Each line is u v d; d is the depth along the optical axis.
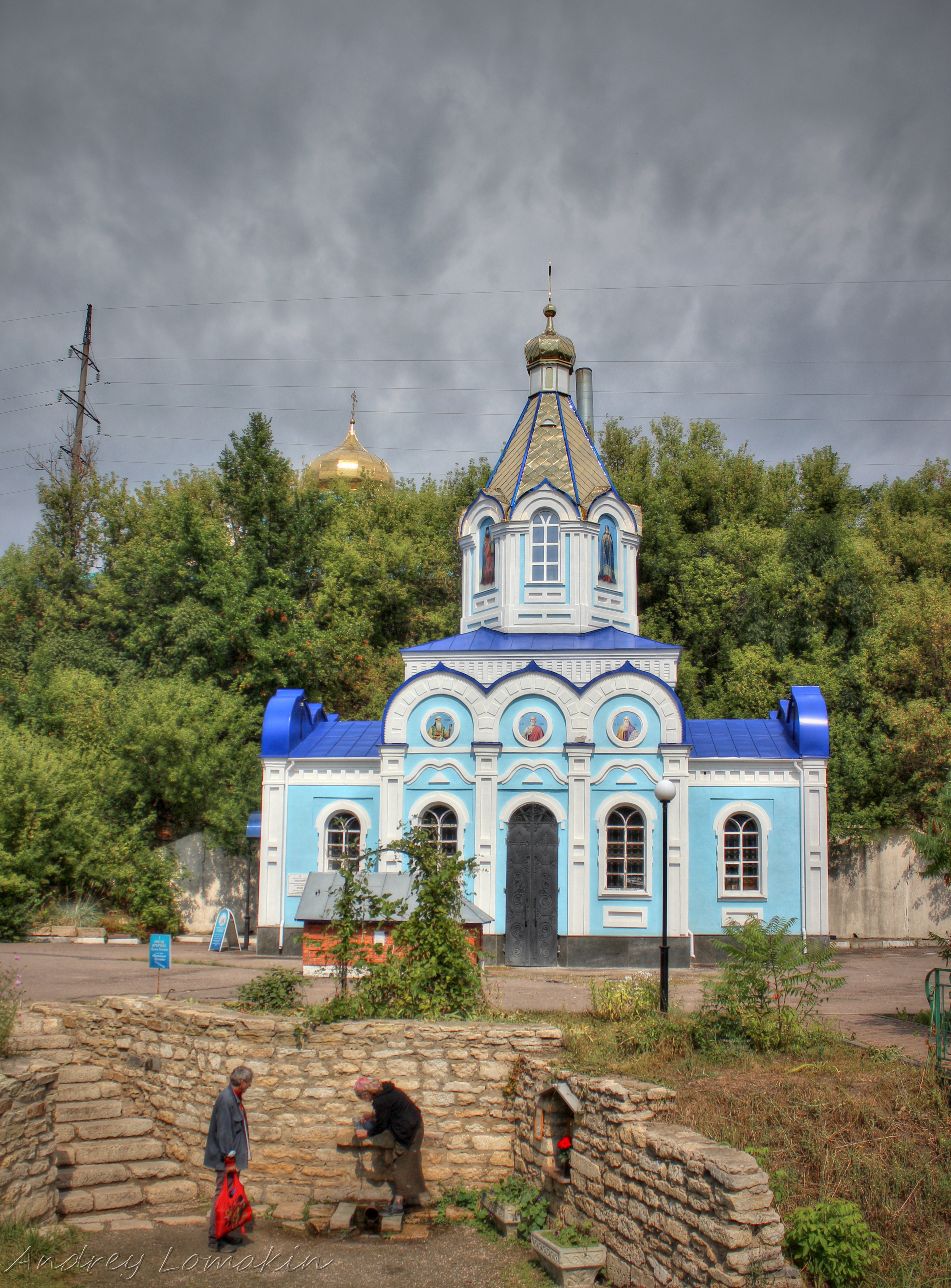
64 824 29.52
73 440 49.53
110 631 43.88
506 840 26.03
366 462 62.00
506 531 28.81
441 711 26.80
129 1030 14.98
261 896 27.64
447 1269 11.03
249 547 39.84
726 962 14.67
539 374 31.30
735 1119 10.35
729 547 43.84
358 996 14.43
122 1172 13.36
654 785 25.83
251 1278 10.85
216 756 33.28
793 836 26.53
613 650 26.75
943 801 16.73
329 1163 13.11
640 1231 9.97
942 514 51.41
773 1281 8.50
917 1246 9.13
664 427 52.84
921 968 25.19
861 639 40.06
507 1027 13.31
